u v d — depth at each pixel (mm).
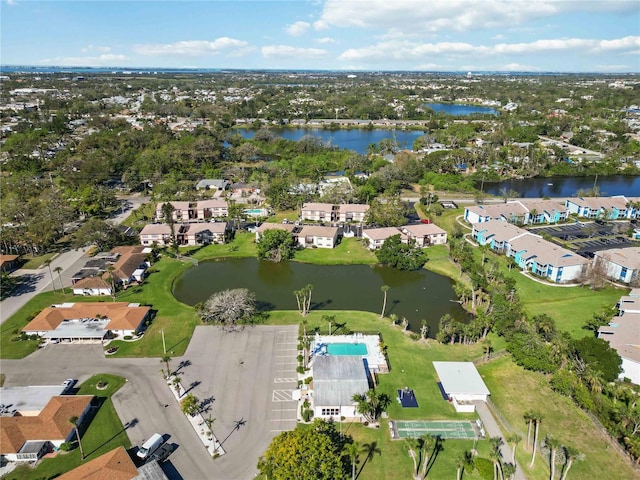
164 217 149625
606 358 71562
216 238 133625
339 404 65000
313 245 130375
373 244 126125
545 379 74938
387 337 86125
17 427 60406
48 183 175250
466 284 107812
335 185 172375
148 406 67500
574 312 95062
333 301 100812
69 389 71000
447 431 63375
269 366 76938
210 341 84125
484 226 134750
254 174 194000
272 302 100188
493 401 69500
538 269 112812
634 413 63062
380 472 56500
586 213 154875
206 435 62031
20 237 121062
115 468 53031
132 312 89312
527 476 56094
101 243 126750
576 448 60500
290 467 48562
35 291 102938
